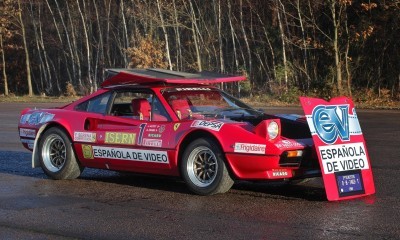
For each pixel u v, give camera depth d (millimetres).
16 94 52281
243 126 7582
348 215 6605
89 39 49156
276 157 7207
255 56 40531
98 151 8695
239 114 8328
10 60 54531
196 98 8477
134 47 40781
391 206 7035
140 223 6449
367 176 7707
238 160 7434
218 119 7871
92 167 8953
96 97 9008
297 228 6082
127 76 8578
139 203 7484
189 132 7746
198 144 7730
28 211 7098
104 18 48562
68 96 45594
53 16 48594
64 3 50688
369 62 33375
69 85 46250
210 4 42625
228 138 7488
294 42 35812
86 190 8398
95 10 48844
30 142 9602
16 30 52031
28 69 49125
